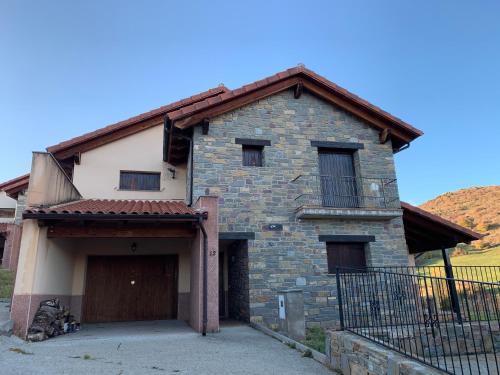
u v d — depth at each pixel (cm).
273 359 609
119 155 1309
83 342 744
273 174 1085
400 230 1120
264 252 1013
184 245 1227
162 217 834
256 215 1039
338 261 1080
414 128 1182
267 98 1149
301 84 1157
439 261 2688
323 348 680
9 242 1795
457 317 873
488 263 2369
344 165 1189
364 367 484
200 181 1028
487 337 775
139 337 799
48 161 853
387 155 1197
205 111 1060
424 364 419
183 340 760
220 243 1159
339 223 1087
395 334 686
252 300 971
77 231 851
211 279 855
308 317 991
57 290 955
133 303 1181
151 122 1358
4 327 714
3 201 1964
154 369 551
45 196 834
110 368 553
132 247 1196
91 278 1173
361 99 1177
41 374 510
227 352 655
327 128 1170
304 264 1029
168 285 1215
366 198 1134
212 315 844
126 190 1284
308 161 1124
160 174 1326
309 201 1086
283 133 1130
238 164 1068
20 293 762
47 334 783
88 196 1249
